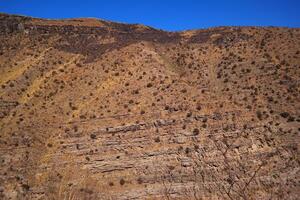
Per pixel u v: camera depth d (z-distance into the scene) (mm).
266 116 74125
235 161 68500
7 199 64062
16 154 69438
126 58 85188
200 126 71688
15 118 75062
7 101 77875
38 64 86062
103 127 71750
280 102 77062
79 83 81125
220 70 83938
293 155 70062
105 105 75625
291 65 84562
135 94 77125
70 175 66688
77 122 73312
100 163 68062
